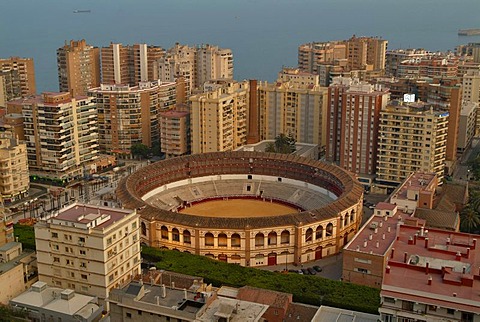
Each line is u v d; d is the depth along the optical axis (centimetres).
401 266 12431
